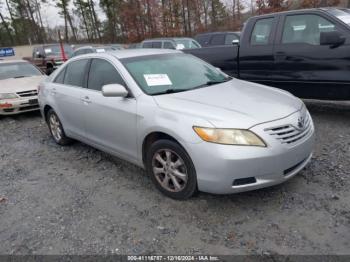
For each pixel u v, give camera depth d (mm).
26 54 35312
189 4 35594
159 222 3141
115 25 46438
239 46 6270
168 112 3318
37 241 3008
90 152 5176
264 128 3004
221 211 3234
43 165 4797
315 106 6645
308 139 3352
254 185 3012
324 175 3775
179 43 14219
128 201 3562
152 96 3602
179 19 36156
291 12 5625
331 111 6238
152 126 3406
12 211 3559
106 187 3932
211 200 3422
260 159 2932
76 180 4195
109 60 4223
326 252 2604
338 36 4930
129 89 3795
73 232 3096
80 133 4812
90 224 3197
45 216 3406
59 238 3023
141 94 3662
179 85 3939
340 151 4391
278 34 5734
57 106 5156
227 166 2918
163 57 4426
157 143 3430
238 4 35000
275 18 5805
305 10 5477
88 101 4348
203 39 14648
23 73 9047
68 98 4801
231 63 6445
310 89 5504
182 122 3166
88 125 4508
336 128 5293
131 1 36656
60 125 5398
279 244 2729
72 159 4938
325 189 3486
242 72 6332
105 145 4320
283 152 3035
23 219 3385
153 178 3641
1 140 6246
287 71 5688
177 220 3148
